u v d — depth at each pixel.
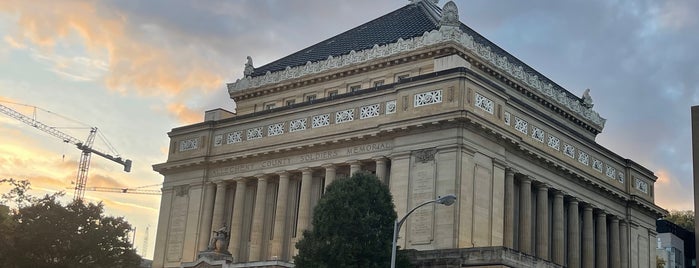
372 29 83.38
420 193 62.06
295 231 71.31
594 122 85.75
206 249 68.62
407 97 65.06
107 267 68.19
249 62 86.94
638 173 83.69
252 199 75.88
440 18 75.56
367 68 74.81
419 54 71.44
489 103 64.56
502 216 63.72
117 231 69.31
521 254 56.62
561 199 72.69
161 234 80.12
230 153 76.44
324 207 54.56
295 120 72.88
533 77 77.94
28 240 65.81
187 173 80.12
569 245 73.75
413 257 58.78
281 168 72.94
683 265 121.25
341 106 69.81
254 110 83.25
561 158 72.56
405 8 85.06
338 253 52.78
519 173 67.50
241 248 74.12
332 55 80.31
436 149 62.12
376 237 53.53
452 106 62.00
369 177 55.56
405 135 64.38
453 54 68.25
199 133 79.88
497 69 73.19
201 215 77.38
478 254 55.97
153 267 79.50
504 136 64.44
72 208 68.31
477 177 62.16
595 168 77.69
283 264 59.44
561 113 81.12
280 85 81.06
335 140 68.62
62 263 66.25
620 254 80.12
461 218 59.78
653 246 85.12
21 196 74.62
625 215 81.94
